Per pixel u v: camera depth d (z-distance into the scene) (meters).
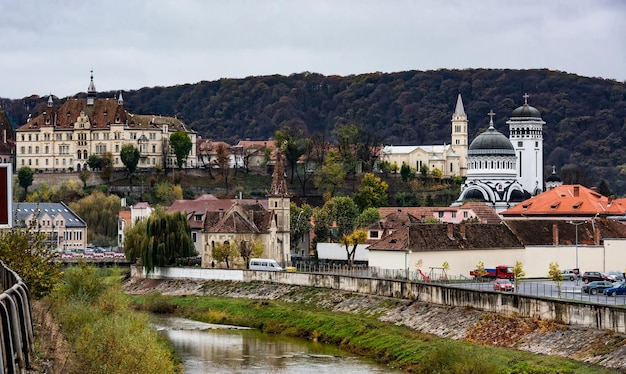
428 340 199.62
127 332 142.38
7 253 156.00
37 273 157.25
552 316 185.25
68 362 126.75
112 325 145.25
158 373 139.62
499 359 175.88
